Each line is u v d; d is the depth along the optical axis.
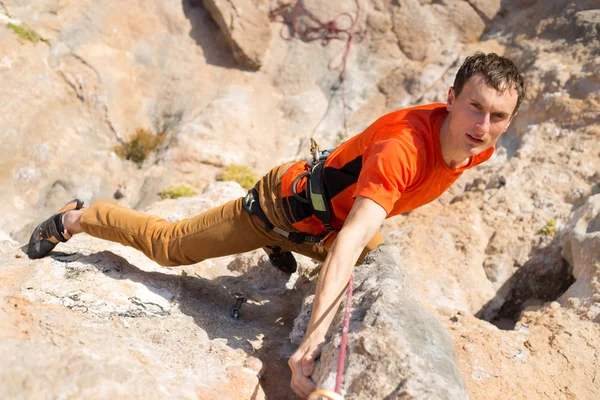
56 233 3.49
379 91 9.60
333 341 2.51
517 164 6.51
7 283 3.09
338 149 2.93
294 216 3.02
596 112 6.62
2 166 8.10
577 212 5.45
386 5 10.10
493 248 5.57
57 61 9.17
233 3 9.65
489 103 2.43
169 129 9.28
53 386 2.29
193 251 3.28
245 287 4.25
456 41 9.70
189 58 9.91
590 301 4.27
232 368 2.90
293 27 10.24
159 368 2.66
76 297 3.06
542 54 8.04
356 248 2.43
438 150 2.60
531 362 3.66
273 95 9.80
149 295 3.28
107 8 9.80
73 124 8.88
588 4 8.46
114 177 8.59
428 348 2.47
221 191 5.92
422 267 5.19
